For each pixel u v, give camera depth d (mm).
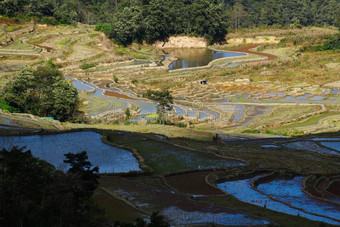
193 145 86000
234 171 67688
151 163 71125
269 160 77688
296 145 94000
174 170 67750
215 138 92812
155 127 103188
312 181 66000
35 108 112000
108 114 122125
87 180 40938
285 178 67562
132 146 80125
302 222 43438
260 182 64875
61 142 78625
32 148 73312
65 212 36469
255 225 42188
